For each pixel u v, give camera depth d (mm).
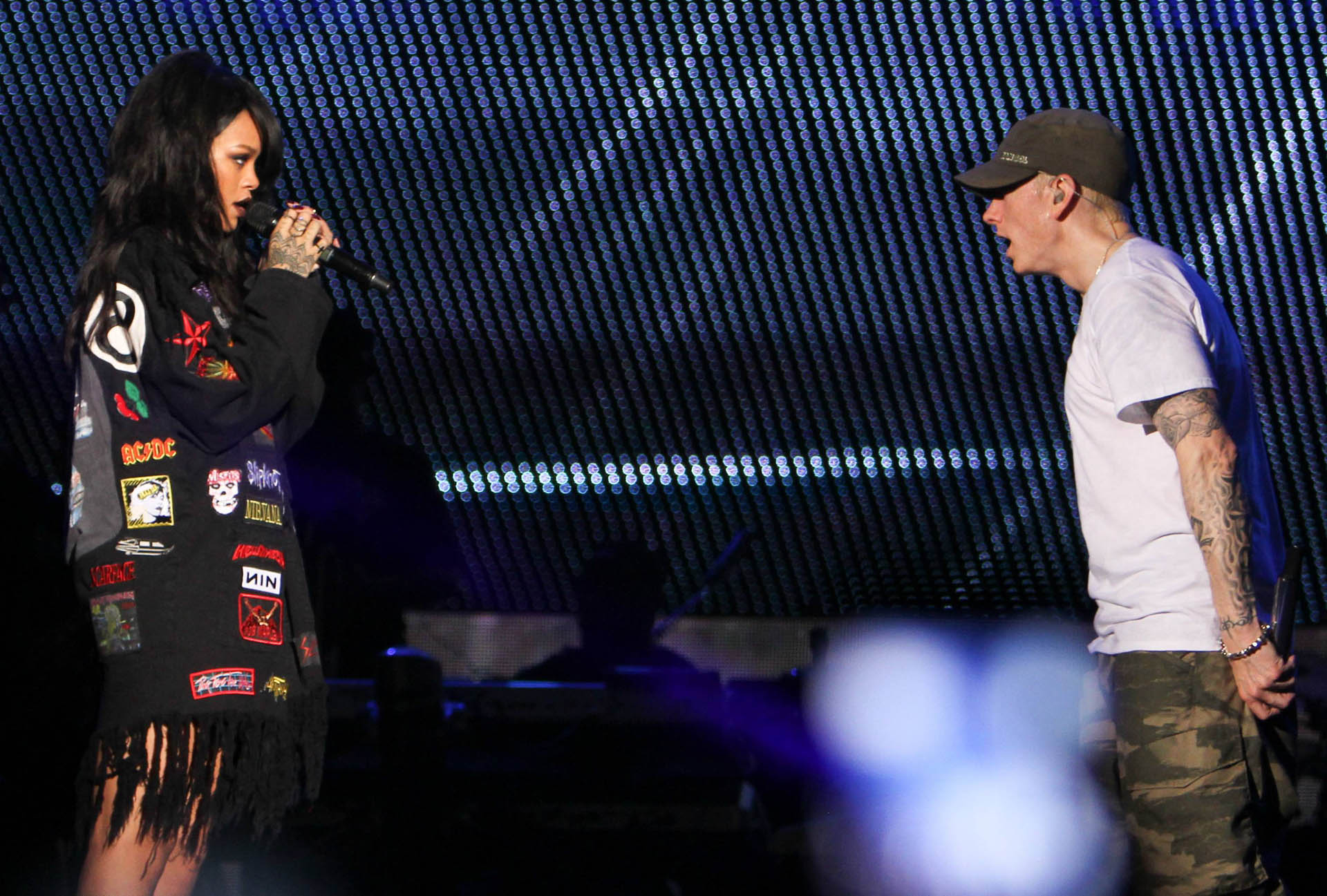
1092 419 7766
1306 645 15656
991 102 15758
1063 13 15484
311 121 16172
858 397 16438
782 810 11961
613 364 16547
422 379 16594
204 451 6785
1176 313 7410
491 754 11508
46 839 10133
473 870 10648
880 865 10289
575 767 11180
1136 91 15602
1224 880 7223
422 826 10570
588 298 16453
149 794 6363
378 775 10875
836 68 15844
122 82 16172
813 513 16609
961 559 16453
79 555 6801
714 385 16516
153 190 7047
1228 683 7312
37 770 10156
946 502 16469
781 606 16625
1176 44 15430
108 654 6621
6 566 10734
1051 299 16016
